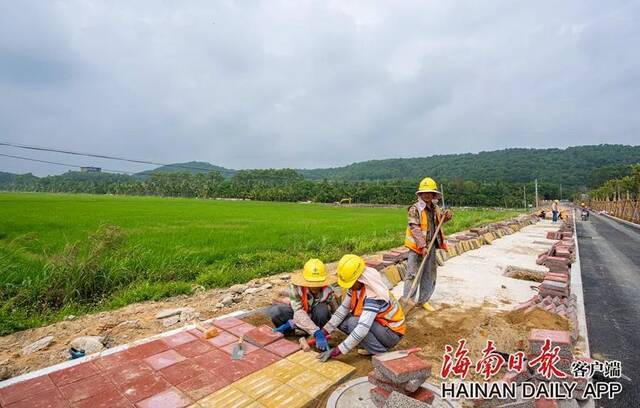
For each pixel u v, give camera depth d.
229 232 12.84
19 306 5.08
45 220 15.80
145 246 8.80
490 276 7.15
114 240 6.82
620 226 22.70
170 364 3.31
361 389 2.97
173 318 4.69
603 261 9.72
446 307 5.25
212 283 6.48
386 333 3.44
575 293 6.18
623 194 38.47
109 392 2.87
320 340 3.60
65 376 3.09
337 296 4.79
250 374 3.16
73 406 2.69
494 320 4.38
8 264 6.53
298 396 2.86
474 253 9.86
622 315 5.19
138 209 25.83
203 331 4.02
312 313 3.90
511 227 16.42
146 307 5.23
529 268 7.68
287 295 5.55
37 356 3.65
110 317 4.80
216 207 33.59
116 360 3.37
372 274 3.50
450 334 4.24
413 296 5.09
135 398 2.80
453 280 6.81
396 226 16.56
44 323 4.67
